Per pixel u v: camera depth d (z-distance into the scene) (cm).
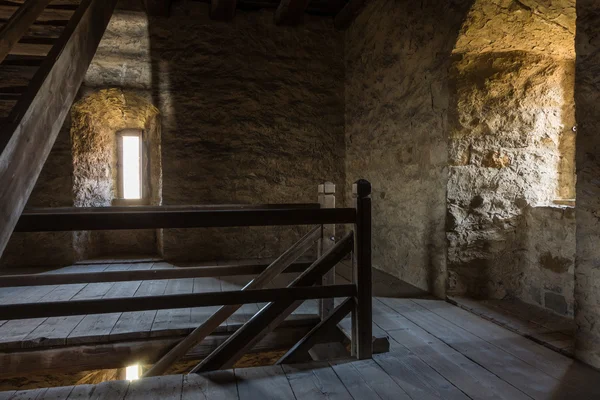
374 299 311
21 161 170
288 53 479
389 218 395
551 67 305
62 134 437
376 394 172
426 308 289
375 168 421
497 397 169
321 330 208
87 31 270
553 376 187
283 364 201
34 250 441
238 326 262
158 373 238
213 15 450
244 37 468
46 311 165
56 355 238
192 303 183
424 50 327
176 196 456
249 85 470
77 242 462
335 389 176
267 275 258
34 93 188
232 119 466
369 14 424
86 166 470
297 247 263
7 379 348
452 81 297
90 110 466
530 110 307
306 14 482
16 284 237
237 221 184
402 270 372
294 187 484
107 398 169
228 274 274
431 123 320
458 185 302
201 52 457
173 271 265
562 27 267
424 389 176
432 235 323
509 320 260
